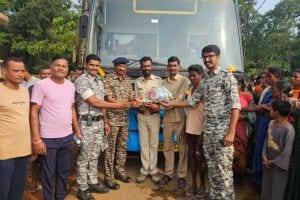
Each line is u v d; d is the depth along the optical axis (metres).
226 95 3.71
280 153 3.89
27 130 3.41
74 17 29.66
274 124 4.01
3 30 34.41
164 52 5.61
